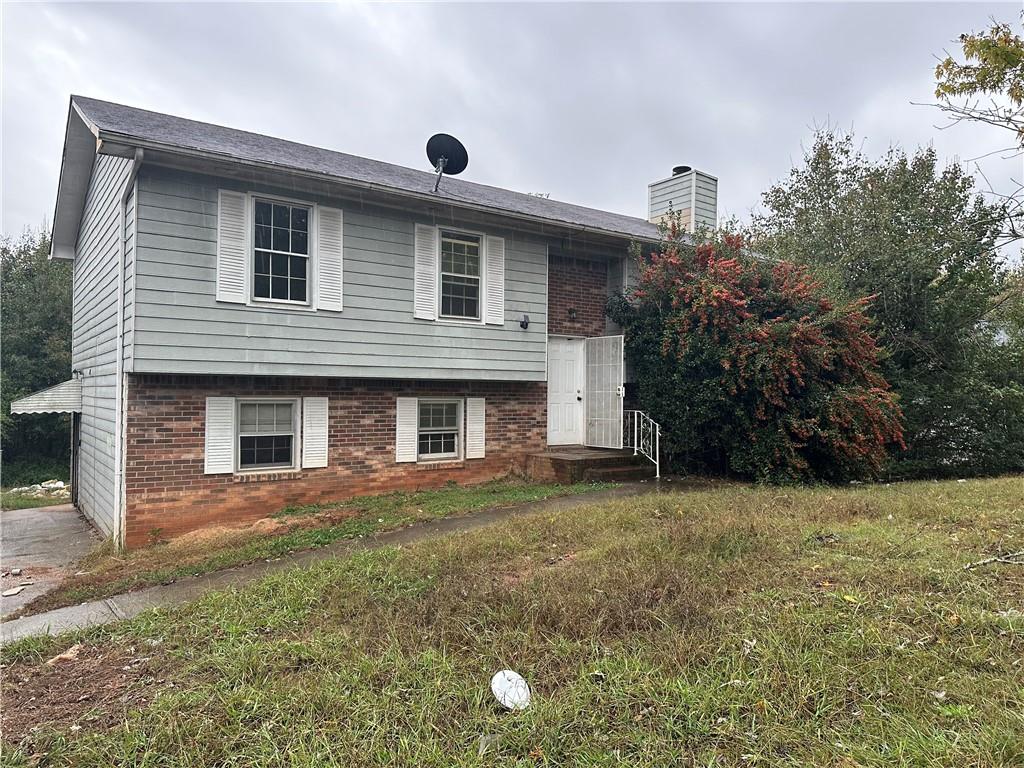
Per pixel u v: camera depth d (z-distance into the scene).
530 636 3.66
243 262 7.98
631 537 5.80
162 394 7.85
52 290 20.11
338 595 4.62
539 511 7.67
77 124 9.28
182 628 4.24
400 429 9.82
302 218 8.54
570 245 11.59
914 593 4.06
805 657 3.24
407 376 9.38
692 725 2.75
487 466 10.82
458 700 3.07
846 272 13.20
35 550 8.59
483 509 8.21
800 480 9.95
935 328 12.98
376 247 9.09
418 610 4.16
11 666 3.85
